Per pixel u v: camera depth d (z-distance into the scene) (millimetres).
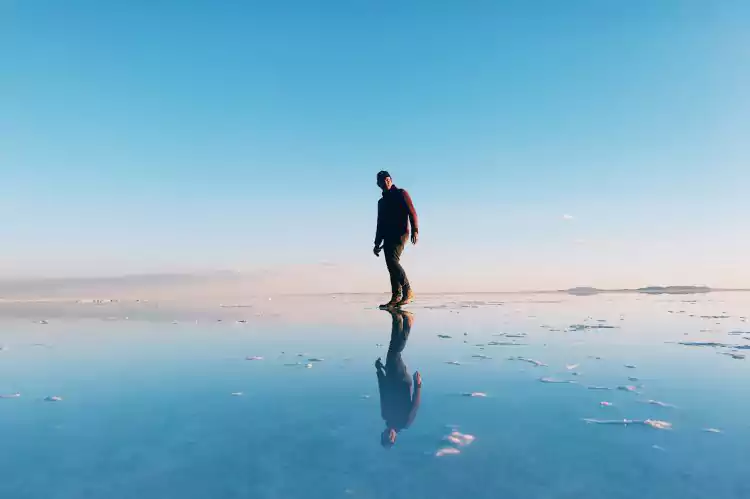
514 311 7562
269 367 2969
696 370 2754
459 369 2855
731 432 1676
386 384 2484
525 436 1652
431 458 1452
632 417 1864
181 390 2387
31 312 8258
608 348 3590
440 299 13203
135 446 1579
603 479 1283
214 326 5414
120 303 12281
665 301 11359
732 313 7070
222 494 1210
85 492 1228
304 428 1760
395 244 7699
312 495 1199
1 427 1801
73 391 2377
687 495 1187
